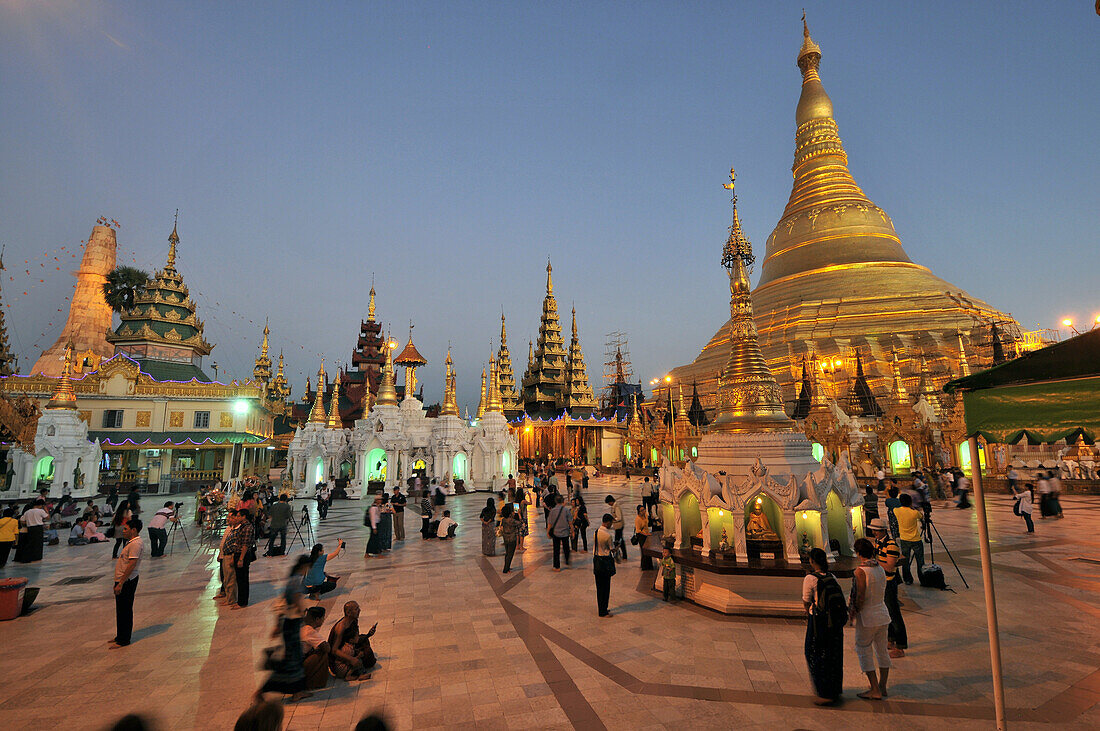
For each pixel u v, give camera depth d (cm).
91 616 1092
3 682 769
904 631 817
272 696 701
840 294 5906
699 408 5150
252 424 5631
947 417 3775
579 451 7150
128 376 4822
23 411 3800
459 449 4000
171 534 2184
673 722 634
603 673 775
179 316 5612
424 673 788
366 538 2034
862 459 3747
